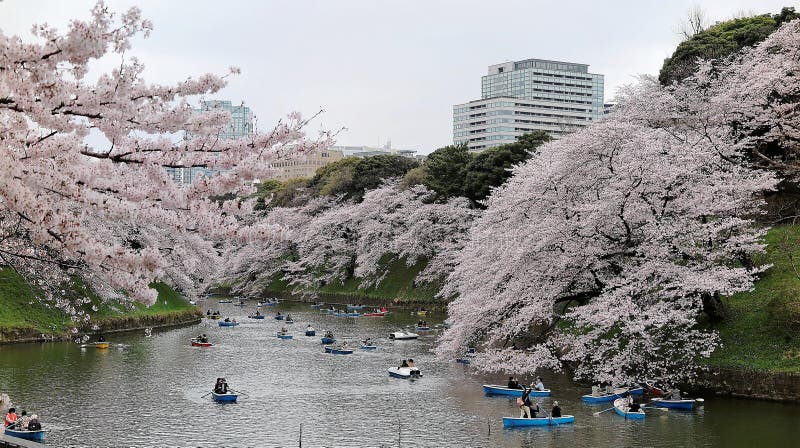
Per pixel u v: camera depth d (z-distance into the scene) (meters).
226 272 109.94
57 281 32.53
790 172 40.69
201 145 14.97
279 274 111.75
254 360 49.06
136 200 13.79
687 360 35.25
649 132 38.62
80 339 52.84
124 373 42.69
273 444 28.50
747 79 42.56
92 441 28.45
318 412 33.88
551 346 40.41
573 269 37.25
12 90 11.34
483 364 39.34
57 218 11.49
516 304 38.72
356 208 95.94
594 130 36.94
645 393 35.69
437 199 87.19
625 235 37.22
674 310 33.56
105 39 11.61
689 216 35.44
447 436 29.64
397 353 52.62
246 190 14.97
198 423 31.61
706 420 30.41
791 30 42.97
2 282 53.19
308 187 117.94
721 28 64.00
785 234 41.25
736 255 36.75
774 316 35.06
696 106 43.44
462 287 45.97
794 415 30.41
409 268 91.00
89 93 12.43
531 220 39.56
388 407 34.94
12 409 30.44
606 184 37.59
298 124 15.70
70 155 13.32
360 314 79.00
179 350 52.69
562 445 27.95
